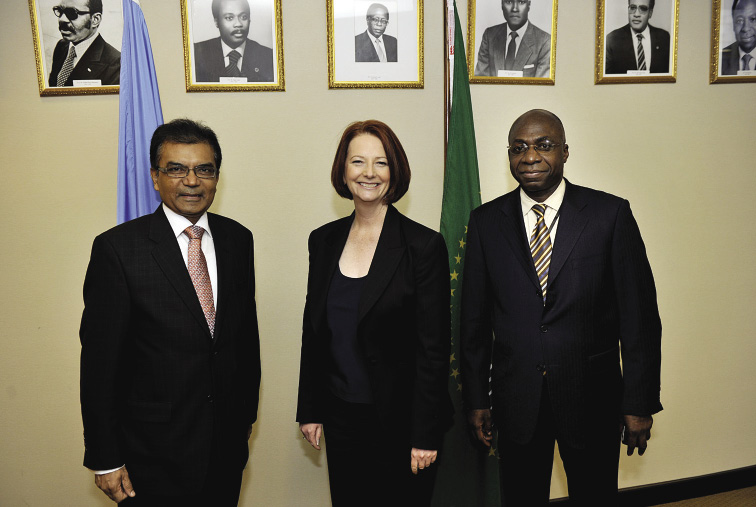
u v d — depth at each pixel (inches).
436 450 56.9
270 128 78.2
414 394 56.8
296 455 83.7
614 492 60.5
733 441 95.6
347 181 57.5
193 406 51.5
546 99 83.7
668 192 89.2
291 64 77.7
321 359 60.2
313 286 59.7
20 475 78.7
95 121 75.2
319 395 61.9
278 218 80.0
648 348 57.7
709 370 93.5
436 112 82.0
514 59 81.7
